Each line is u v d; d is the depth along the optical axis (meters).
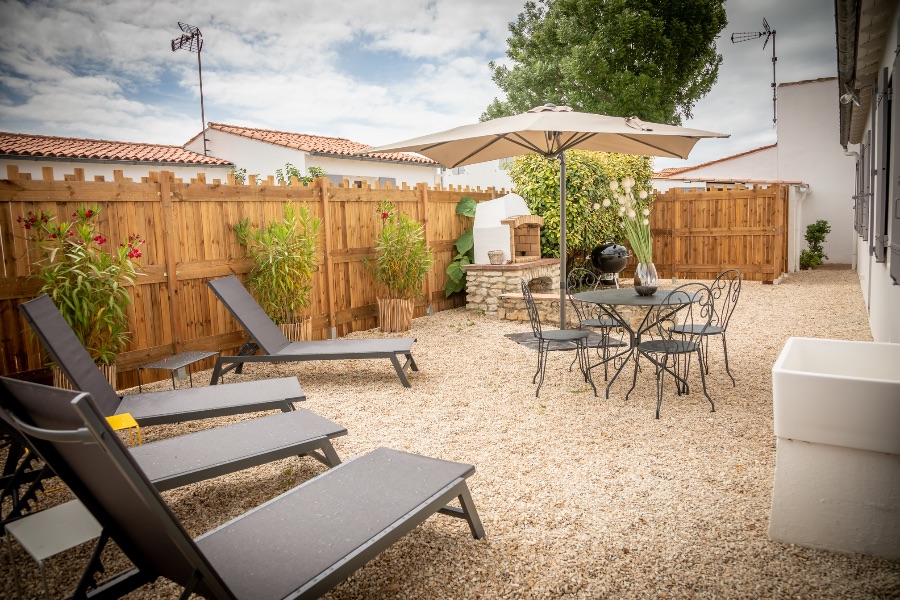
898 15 4.05
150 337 6.02
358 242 8.59
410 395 5.40
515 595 2.40
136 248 5.61
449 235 10.53
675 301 5.07
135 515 1.87
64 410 1.67
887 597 2.29
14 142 14.49
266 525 2.31
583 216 10.84
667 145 6.55
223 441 3.23
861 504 2.53
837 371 3.13
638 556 2.65
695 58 19.83
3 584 2.57
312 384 5.90
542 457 3.85
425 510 2.45
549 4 22.81
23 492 3.50
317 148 17.53
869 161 7.12
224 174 17.42
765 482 3.36
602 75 18.88
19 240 4.99
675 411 4.68
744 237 13.13
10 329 4.97
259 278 6.78
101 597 2.16
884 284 5.64
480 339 7.87
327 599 2.40
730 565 2.55
